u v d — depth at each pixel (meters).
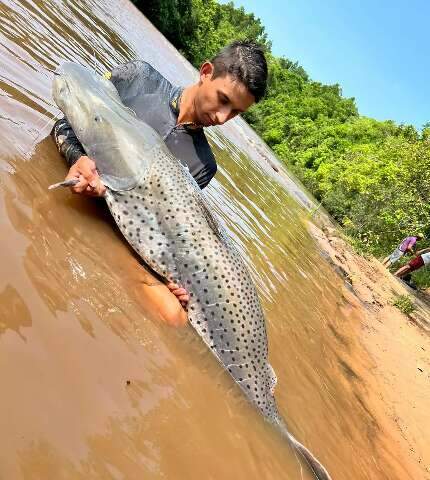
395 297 4.97
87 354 0.78
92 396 0.72
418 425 2.04
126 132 1.16
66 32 2.75
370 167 11.79
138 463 0.69
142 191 1.15
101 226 1.14
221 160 4.04
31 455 0.58
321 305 2.63
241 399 1.12
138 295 1.04
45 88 1.62
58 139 1.22
